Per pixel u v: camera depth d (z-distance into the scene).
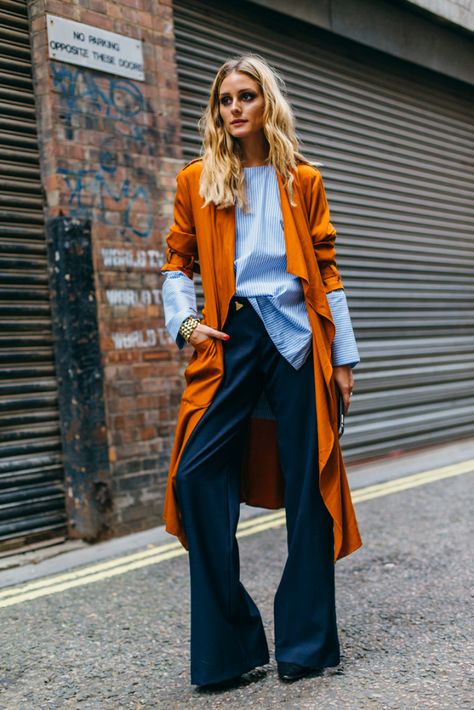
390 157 6.87
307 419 2.25
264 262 2.22
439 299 7.24
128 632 2.82
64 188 4.11
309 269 2.23
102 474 4.19
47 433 4.11
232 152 2.24
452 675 2.23
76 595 3.30
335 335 2.29
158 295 4.54
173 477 2.23
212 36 5.29
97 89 4.29
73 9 4.20
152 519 4.44
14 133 4.05
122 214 4.38
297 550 2.24
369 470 5.96
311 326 2.24
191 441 2.23
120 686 2.35
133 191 4.44
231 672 2.19
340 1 6.22
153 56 4.61
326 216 2.31
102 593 3.30
